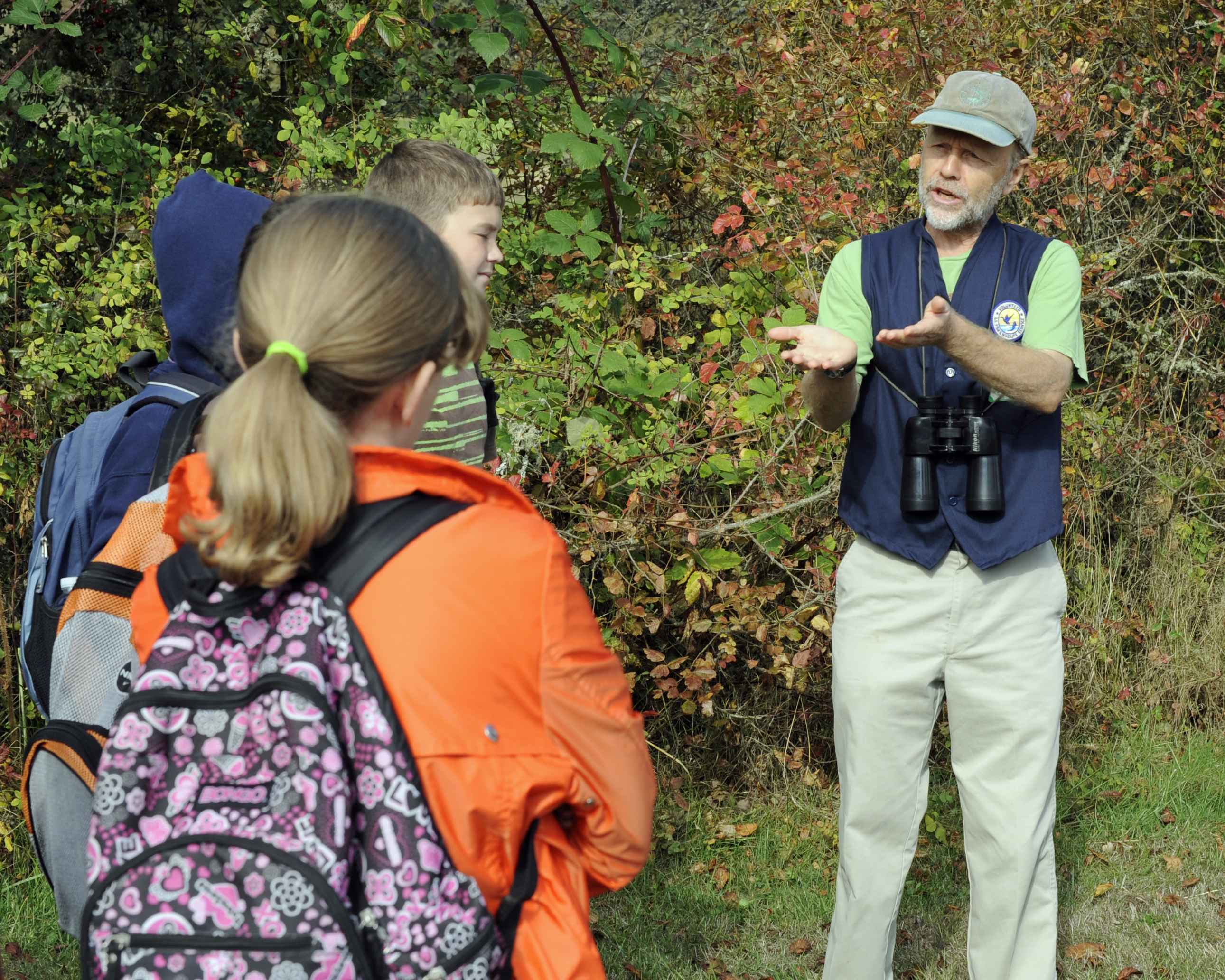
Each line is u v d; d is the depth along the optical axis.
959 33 4.30
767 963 3.12
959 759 2.60
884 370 2.55
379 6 4.00
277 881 1.08
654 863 3.58
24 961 2.93
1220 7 4.68
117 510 1.69
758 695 4.00
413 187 2.25
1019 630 2.52
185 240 1.88
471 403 2.22
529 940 1.21
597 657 1.26
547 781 1.20
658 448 3.34
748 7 4.80
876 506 2.56
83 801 1.57
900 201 4.28
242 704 1.14
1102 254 4.37
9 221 3.58
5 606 3.46
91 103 4.63
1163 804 3.90
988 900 2.57
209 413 1.18
